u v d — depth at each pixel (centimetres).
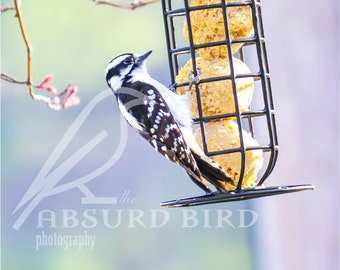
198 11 922
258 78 948
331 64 1266
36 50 1948
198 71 915
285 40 1282
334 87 1264
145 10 1991
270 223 1316
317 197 1276
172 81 963
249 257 1711
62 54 1969
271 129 917
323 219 1276
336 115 1263
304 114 1273
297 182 1278
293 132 1276
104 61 1972
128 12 1991
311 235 1283
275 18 1286
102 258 1695
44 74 1942
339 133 1263
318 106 1269
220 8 913
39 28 1962
